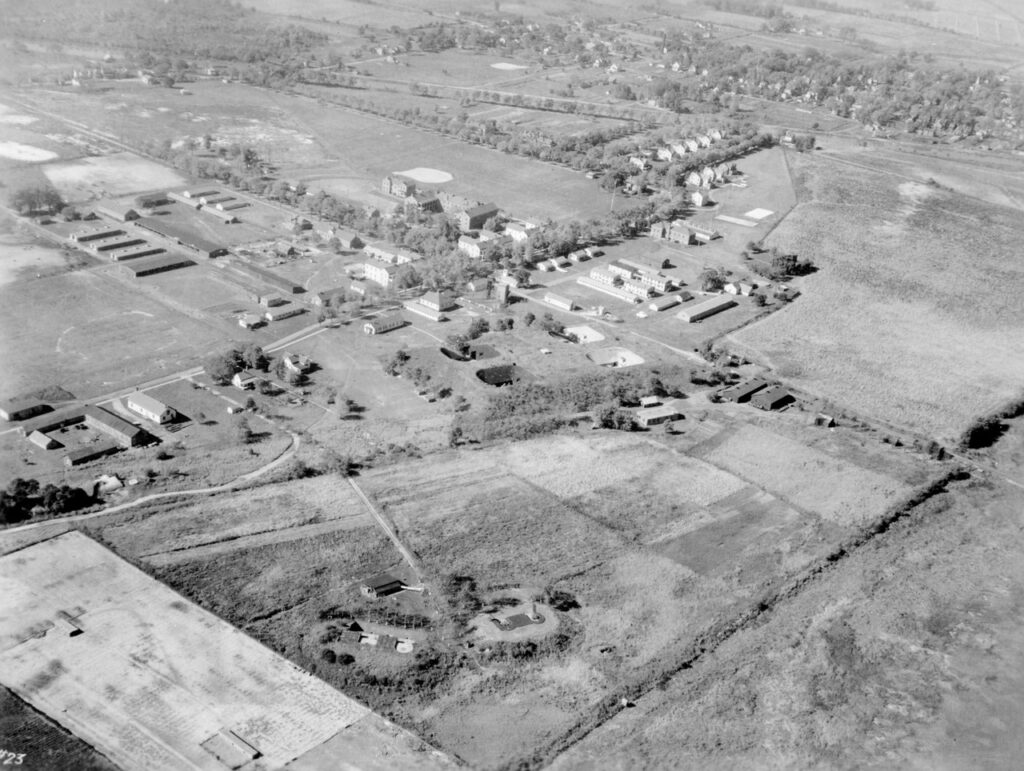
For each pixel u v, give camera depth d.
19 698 130.62
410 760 125.50
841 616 158.25
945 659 151.00
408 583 157.88
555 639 147.50
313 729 129.12
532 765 125.81
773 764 129.38
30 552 158.38
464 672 141.00
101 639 141.38
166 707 130.75
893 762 131.38
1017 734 137.62
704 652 148.25
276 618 148.25
